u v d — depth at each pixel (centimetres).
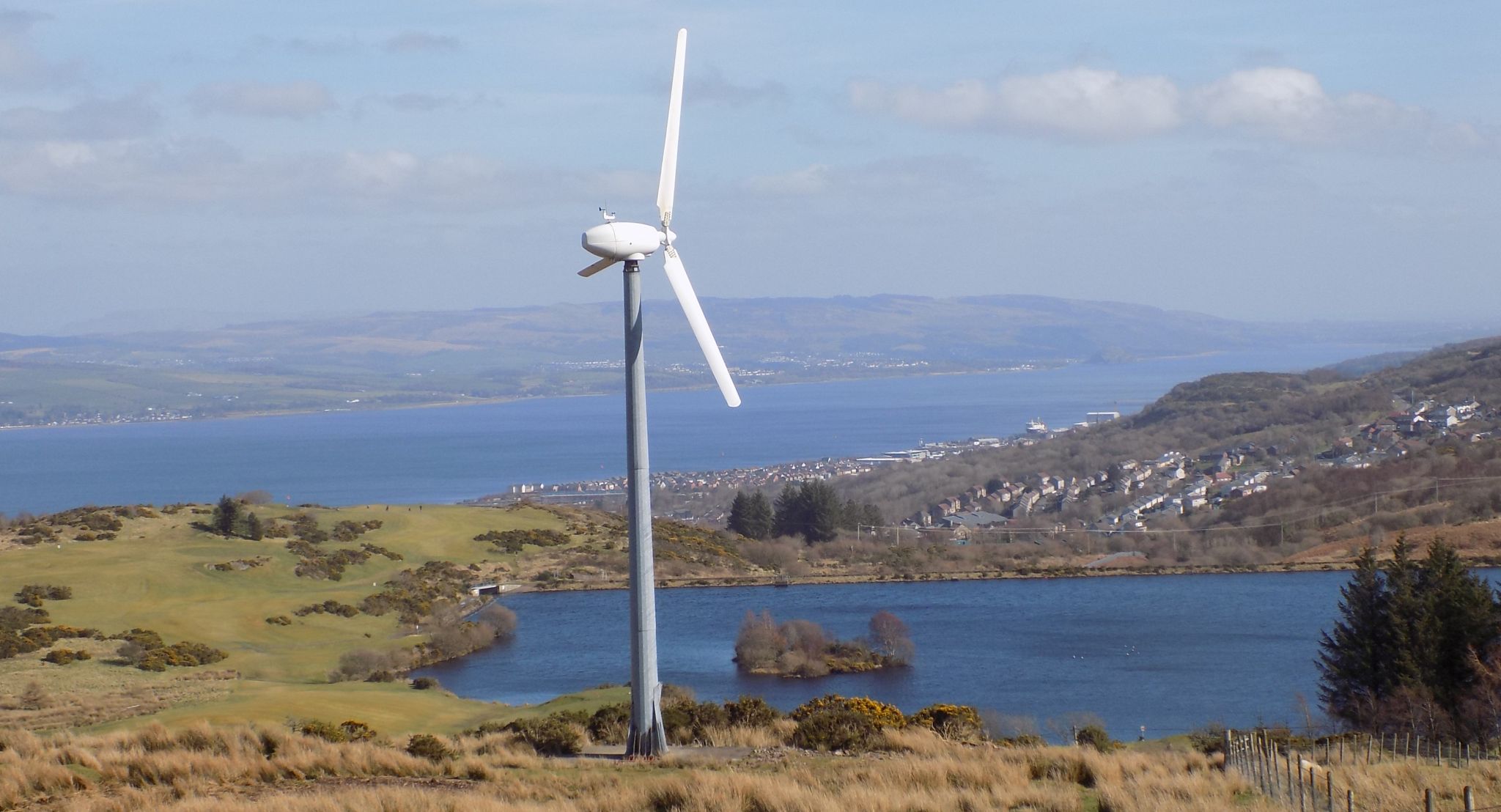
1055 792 2505
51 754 2858
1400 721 4703
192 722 4588
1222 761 3059
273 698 5609
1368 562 5500
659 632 10838
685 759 3172
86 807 2402
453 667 9288
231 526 12675
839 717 3500
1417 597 5275
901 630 9444
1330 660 5769
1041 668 9050
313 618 10175
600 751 3441
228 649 8925
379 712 5331
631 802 2448
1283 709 7444
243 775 2825
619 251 3278
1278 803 2406
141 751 2938
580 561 14000
